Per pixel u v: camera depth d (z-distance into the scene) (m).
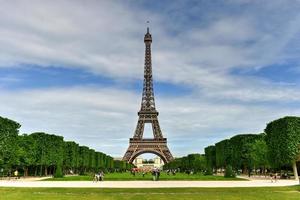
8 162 183.25
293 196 88.62
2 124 178.38
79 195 93.50
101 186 124.19
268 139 190.25
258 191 103.12
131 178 189.75
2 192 99.50
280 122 177.50
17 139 190.88
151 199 83.06
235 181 161.50
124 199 83.19
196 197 87.31
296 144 170.88
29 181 163.62
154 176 179.62
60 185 130.12
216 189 108.12
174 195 92.94
